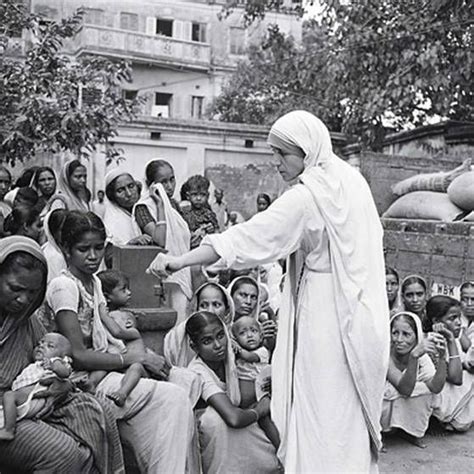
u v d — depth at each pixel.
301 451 2.98
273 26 15.35
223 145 14.96
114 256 4.38
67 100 8.09
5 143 7.75
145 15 25.22
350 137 14.61
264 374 3.71
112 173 5.77
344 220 2.92
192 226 6.04
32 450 2.71
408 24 11.51
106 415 2.93
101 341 3.33
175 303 5.07
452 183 8.68
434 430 4.70
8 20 8.43
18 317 2.93
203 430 3.50
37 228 4.76
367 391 2.92
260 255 2.88
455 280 6.81
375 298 2.95
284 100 15.38
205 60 24.88
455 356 4.52
